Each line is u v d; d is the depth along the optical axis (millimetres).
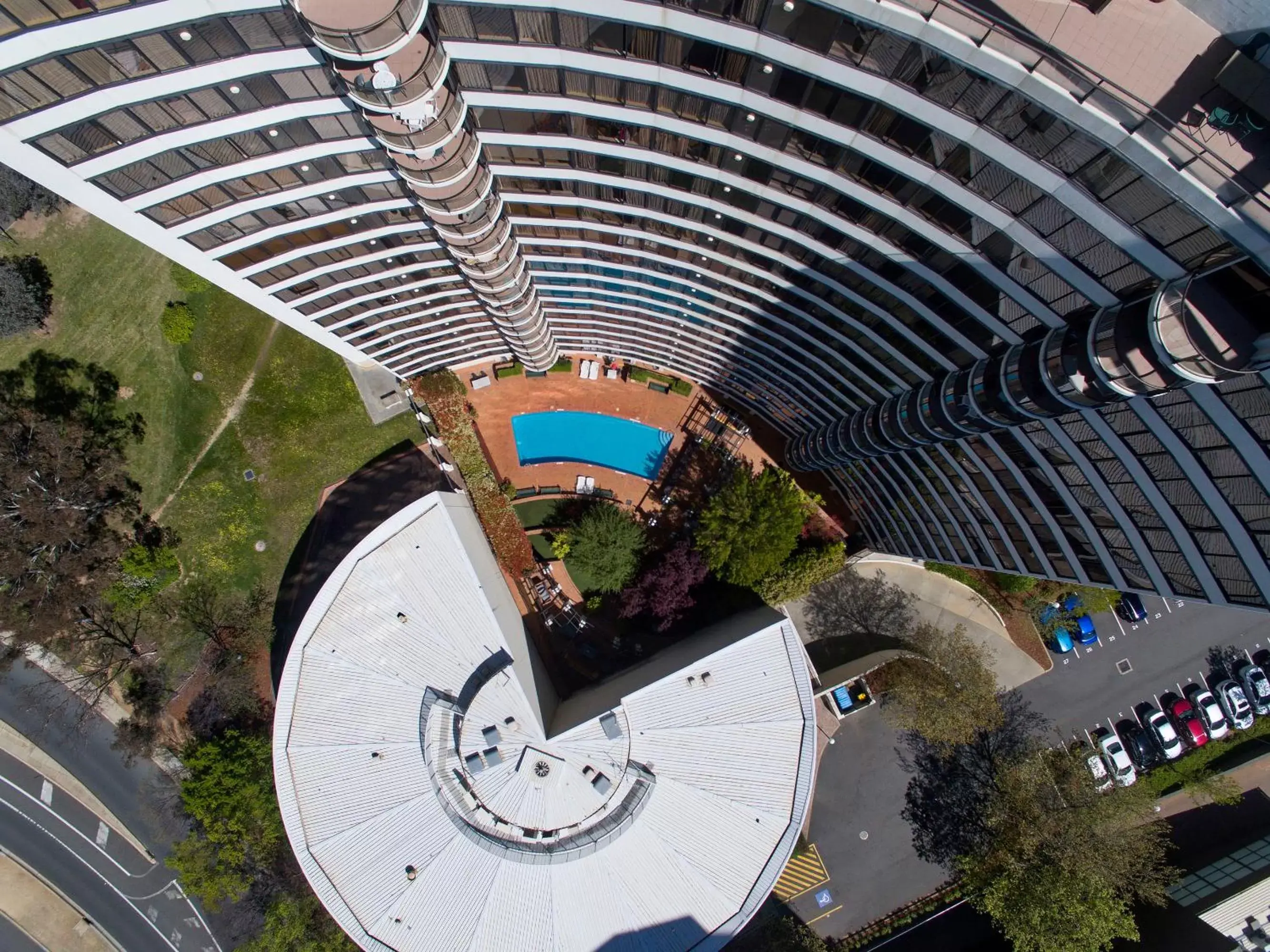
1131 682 66312
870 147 26453
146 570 60312
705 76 26078
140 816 62281
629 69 26688
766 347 49344
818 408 53594
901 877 63812
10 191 58125
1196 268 22672
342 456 63906
